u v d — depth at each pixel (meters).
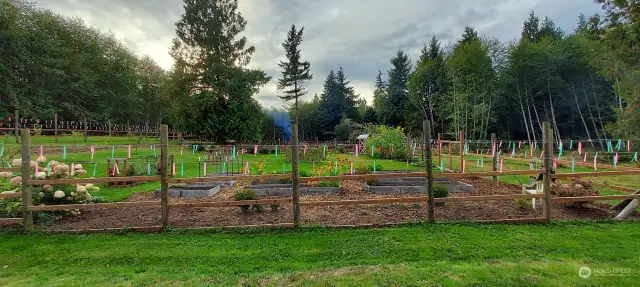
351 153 22.36
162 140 4.59
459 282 3.03
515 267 3.34
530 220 4.82
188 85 26.30
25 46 28.02
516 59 27.56
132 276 3.24
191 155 16.09
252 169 11.49
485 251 3.78
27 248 3.95
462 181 9.42
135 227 4.60
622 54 10.21
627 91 13.41
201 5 26.00
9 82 26.17
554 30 36.94
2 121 24.50
